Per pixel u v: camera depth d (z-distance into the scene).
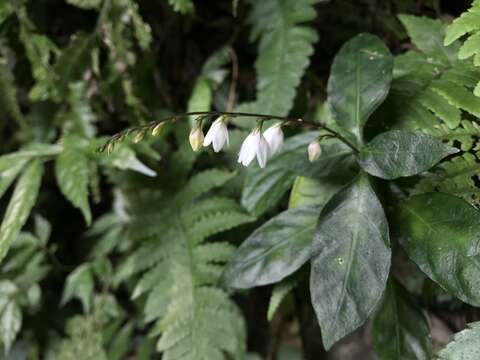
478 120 0.53
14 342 0.74
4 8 0.67
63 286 0.76
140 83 0.70
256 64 0.64
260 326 0.70
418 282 0.59
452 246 0.48
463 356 0.47
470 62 0.55
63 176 0.62
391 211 0.51
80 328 0.69
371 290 0.48
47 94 0.69
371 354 0.62
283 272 0.52
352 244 0.49
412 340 0.51
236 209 0.63
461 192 0.50
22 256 0.71
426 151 0.48
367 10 0.65
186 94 0.72
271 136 0.50
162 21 0.71
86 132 0.70
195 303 0.60
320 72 0.67
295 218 0.53
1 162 0.64
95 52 0.68
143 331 0.74
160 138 0.68
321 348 0.65
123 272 0.65
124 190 0.67
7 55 0.71
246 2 0.67
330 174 0.54
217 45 0.72
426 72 0.55
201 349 0.59
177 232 0.63
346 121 0.52
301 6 0.63
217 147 0.49
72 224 0.78
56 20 0.73
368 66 0.53
